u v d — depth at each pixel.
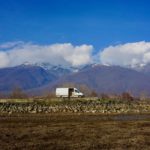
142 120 92.75
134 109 123.19
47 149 49.88
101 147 51.28
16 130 67.31
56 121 87.19
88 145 52.50
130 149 50.00
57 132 64.94
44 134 62.53
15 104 116.88
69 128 70.88
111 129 69.88
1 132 64.44
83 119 93.62
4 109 112.12
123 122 84.12
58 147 51.16
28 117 96.88
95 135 61.88
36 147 51.06
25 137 59.41
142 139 57.59
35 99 129.62
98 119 94.31
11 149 49.72
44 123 81.62
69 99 130.62
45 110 114.69
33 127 72.56
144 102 134.75
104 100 131.00
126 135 62.03
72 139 57.69
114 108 121.62
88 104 122.88
